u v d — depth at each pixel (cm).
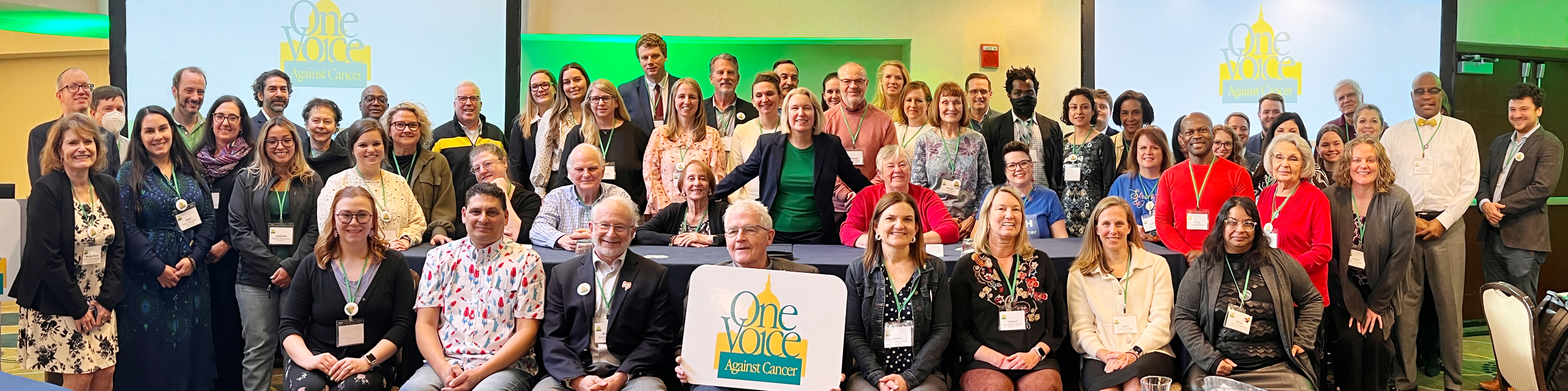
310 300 347
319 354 342
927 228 432
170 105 518
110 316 401
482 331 336
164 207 412
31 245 378
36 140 494
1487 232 552
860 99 488
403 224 420
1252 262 362
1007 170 470
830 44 698
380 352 339
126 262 407
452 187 465
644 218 465
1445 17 607
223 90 527
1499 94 685
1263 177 502
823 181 432
